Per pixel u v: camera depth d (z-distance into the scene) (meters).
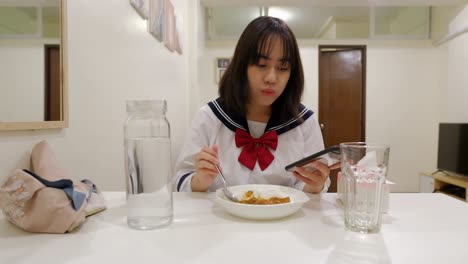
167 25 2.28
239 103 1.09
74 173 0.97
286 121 1.11
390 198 0.81
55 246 0.50
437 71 4.02
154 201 0.61
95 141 1.12
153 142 0.62
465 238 0.54
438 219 0.64
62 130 0.90
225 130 1.11
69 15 0.94
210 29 4.10
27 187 0.55
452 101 3.65
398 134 4.13
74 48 0.97
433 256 0.46
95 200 0.68
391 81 4.10
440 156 3.30
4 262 0.44
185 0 3.18
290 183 1.07
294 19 4.39
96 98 1.13
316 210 0.71
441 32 3.83
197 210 0.70
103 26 1.19
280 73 0.99
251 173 1.06
